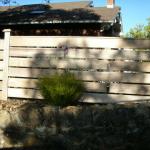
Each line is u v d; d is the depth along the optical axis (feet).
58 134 13.33
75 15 32.17
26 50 17.07
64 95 14.56
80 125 13.50
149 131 13.08
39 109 13.89
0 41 17.58
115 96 15.70
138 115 13.44
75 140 13.12
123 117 13.46
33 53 16.96
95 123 13.46
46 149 13.02
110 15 31.68
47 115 13.78
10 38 17.35
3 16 35.24
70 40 16.31
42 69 16.79
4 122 13.53
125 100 15.58
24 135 13.28
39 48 16.85
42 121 13.69
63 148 13.05
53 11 35.50
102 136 13.15
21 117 13.71
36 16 33.50
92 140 13.08
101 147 12.92
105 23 30.45
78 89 14.96
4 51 17.40
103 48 15.89
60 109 13.91
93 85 15.97
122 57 15.62
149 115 13.41
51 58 16.62
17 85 17.22
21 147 13.12
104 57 15.85
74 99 14.80
